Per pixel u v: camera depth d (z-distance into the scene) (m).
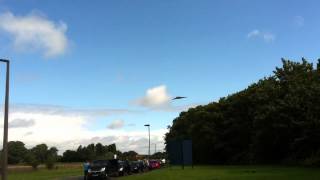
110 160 54.69
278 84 62.16
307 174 34.47
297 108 53.97
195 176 38.16
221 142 80.75
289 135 57.72
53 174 69.12
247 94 73.88
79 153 177.12
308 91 52.56
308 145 54.25
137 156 145.00
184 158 54.41
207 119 84.00
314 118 50.81
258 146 63.19
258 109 62.12
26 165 133.38
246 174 37.81
